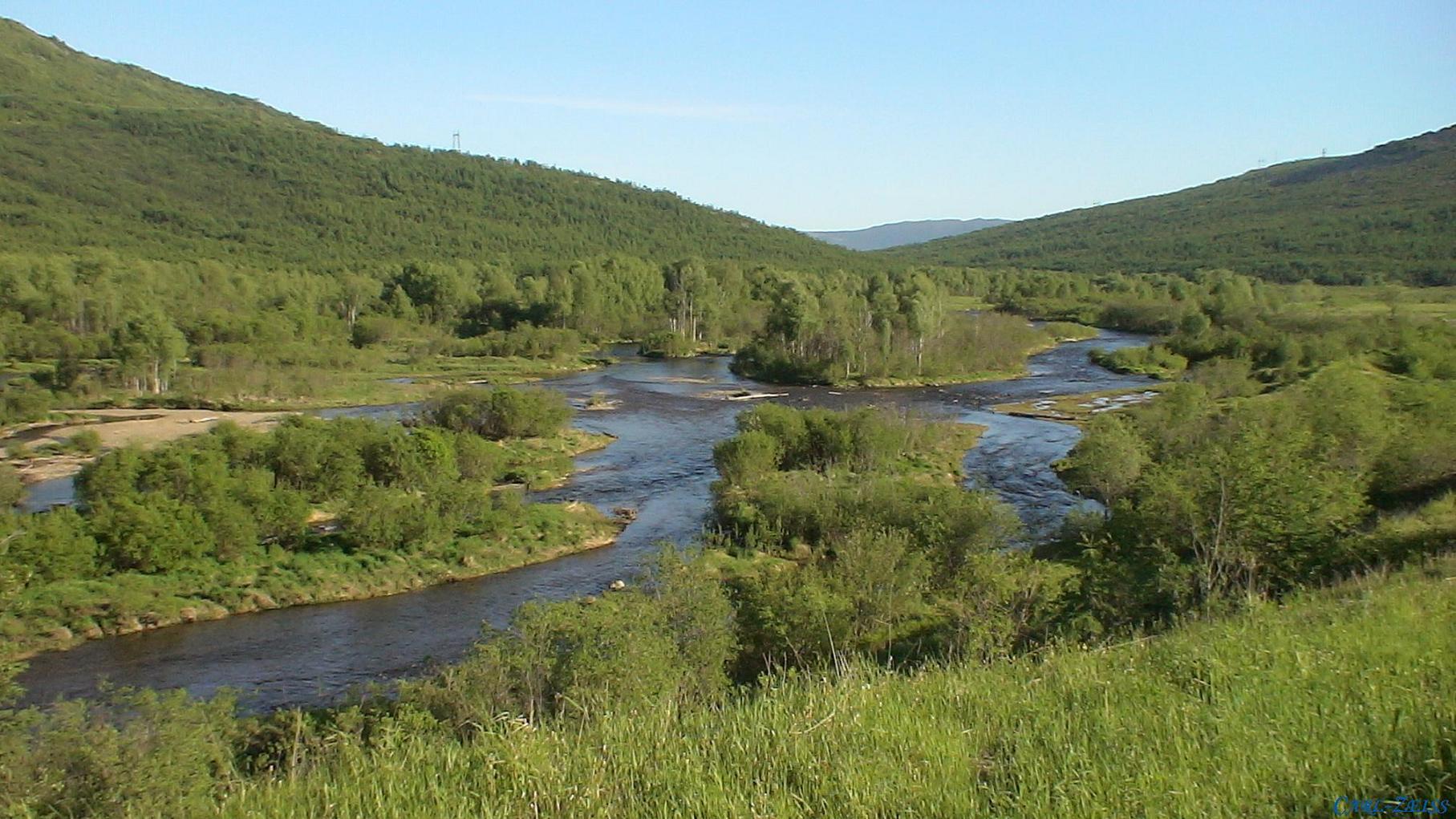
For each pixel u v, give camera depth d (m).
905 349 87.19
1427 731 5.79
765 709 7.47
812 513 37.59
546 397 60.78
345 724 17.05
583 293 117.44
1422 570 13.48
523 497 45.25
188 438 45.53
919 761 6.15
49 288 88.62
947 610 23.19
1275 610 10.68
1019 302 141.25
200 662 27.05
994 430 61.09
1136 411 54.81
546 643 18.81
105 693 24.67
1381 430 33.22
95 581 31.11
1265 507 19.08
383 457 44.09
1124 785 5.51
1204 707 6.64
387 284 125.19
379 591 33.06
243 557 33.78
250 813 6.74
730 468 45.78
